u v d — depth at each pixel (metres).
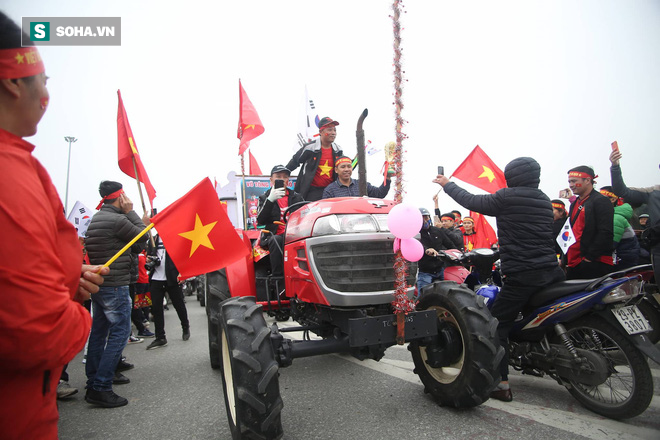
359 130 3.76
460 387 2.59
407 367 3.80
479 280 4.38
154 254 5.38
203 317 8.31
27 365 0.95
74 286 1.22
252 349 2.14
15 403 0.98
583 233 3.73
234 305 2.42
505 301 2.94
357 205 2.86
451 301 2.72
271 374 2.09
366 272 2.63
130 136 4.15
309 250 2.78
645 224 5.73
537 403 2.82
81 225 5.33
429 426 2.48
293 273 3.08
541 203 2.88
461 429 2.42
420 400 2.93
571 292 2.67
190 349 5.17
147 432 2.69
